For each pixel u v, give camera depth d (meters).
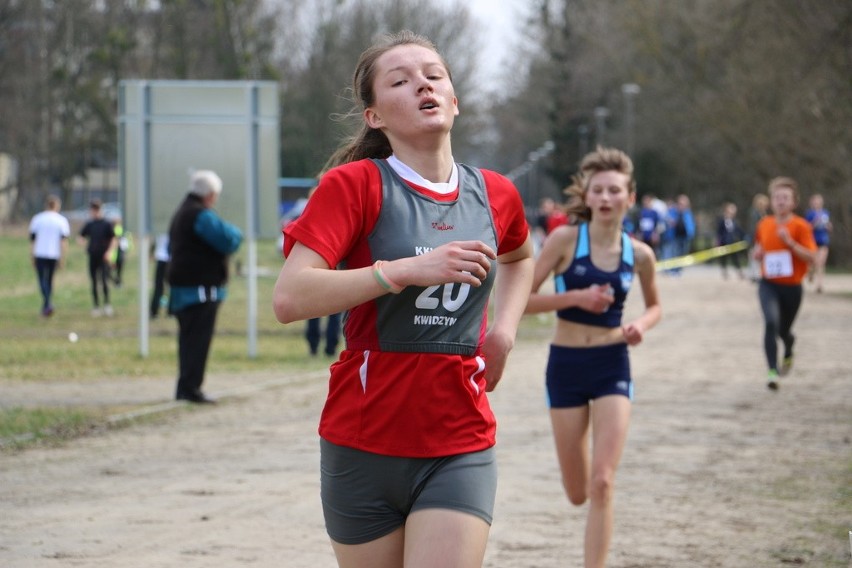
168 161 35.03
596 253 13.79
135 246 114.69
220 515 15.42
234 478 17.84
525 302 8.54
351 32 135.38
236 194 35.28
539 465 19.00
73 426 22.56
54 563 13.09
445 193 7.73
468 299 7.62
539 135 166.00
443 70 7.79
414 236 7.56
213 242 25.45
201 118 34.94
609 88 143.88
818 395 27.38
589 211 13.95
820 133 78.12
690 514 15.70
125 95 34.94
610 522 12.12
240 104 34.84
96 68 137.12
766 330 27.83
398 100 7.62
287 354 36.94
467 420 7.61
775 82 79.25
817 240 66.38
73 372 31.44
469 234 7.73
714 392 27.92
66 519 15.19
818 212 66.25
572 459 13.54
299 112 136.75
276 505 16.02
